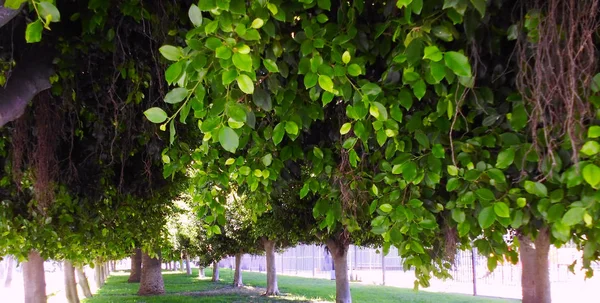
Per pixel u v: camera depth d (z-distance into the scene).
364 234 8.73
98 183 6.25
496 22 2.78
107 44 3.89
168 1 3.57
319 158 3.41
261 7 2.08
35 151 4.89
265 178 3.26
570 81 2.10
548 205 2.27
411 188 2.81
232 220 17.44
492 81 2.80
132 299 18.73
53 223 5.79
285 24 2.67
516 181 2.54
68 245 6.43
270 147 3.32
